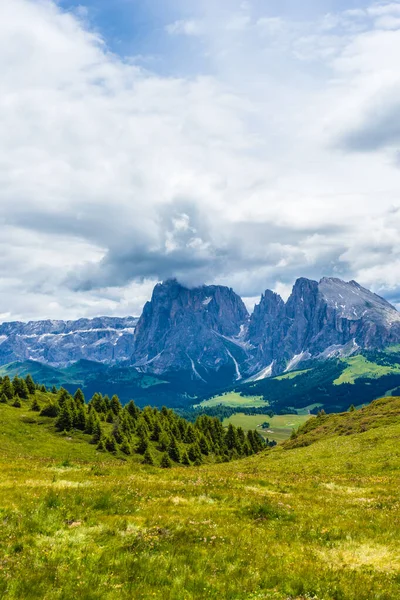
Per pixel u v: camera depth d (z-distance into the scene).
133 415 154.88
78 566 13.30
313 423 115.94
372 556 15.48
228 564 13.97
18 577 12.21
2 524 16.41
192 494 23.73
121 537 15.98
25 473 28.06
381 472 43.25
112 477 28.73
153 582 12.63
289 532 18.02
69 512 18.44
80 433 110.75
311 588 12.60
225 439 171.88
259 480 30.59
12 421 105.00
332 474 44.44
